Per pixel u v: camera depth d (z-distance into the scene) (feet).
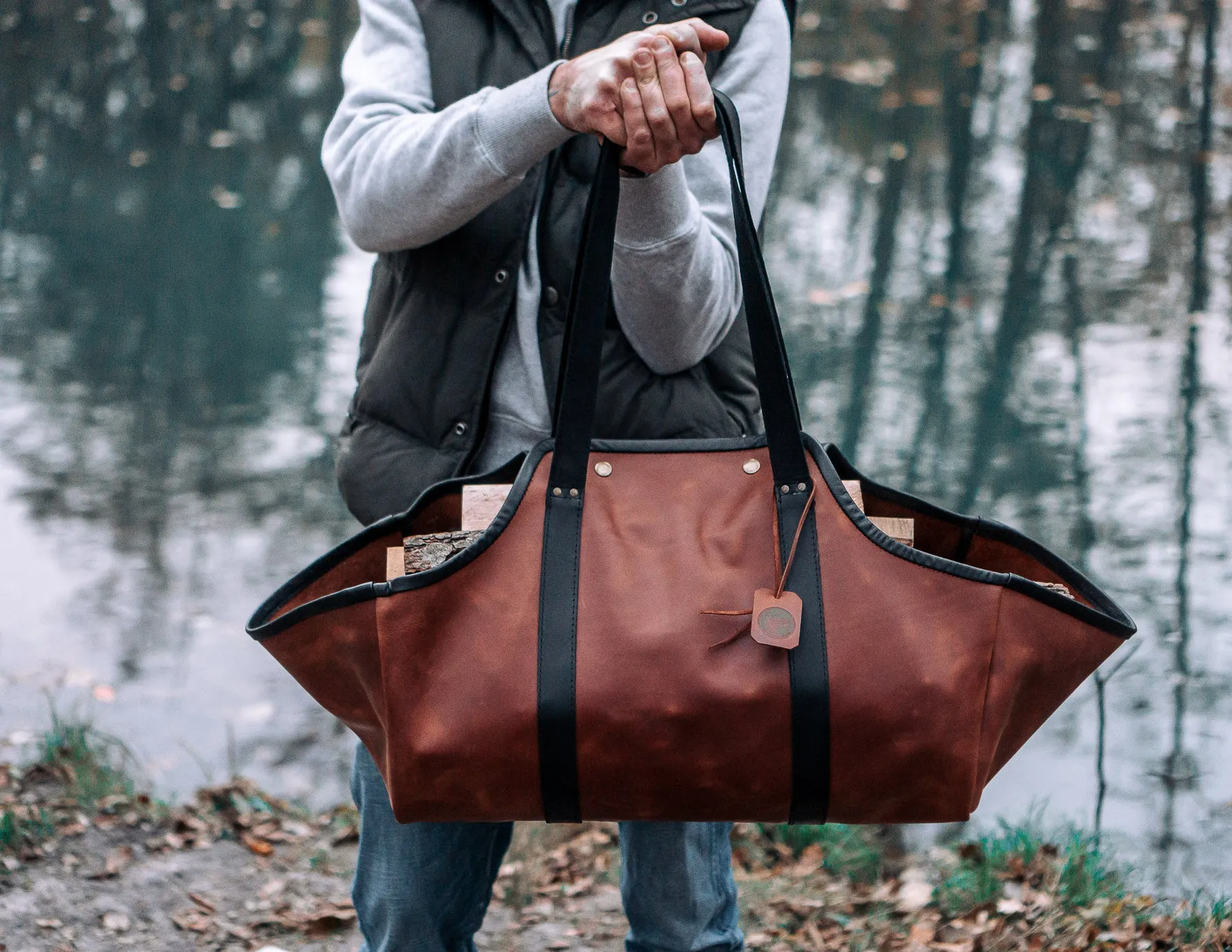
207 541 17.06
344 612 4.50
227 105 42.65
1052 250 29.48
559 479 4.62
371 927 6.01
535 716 4.44
